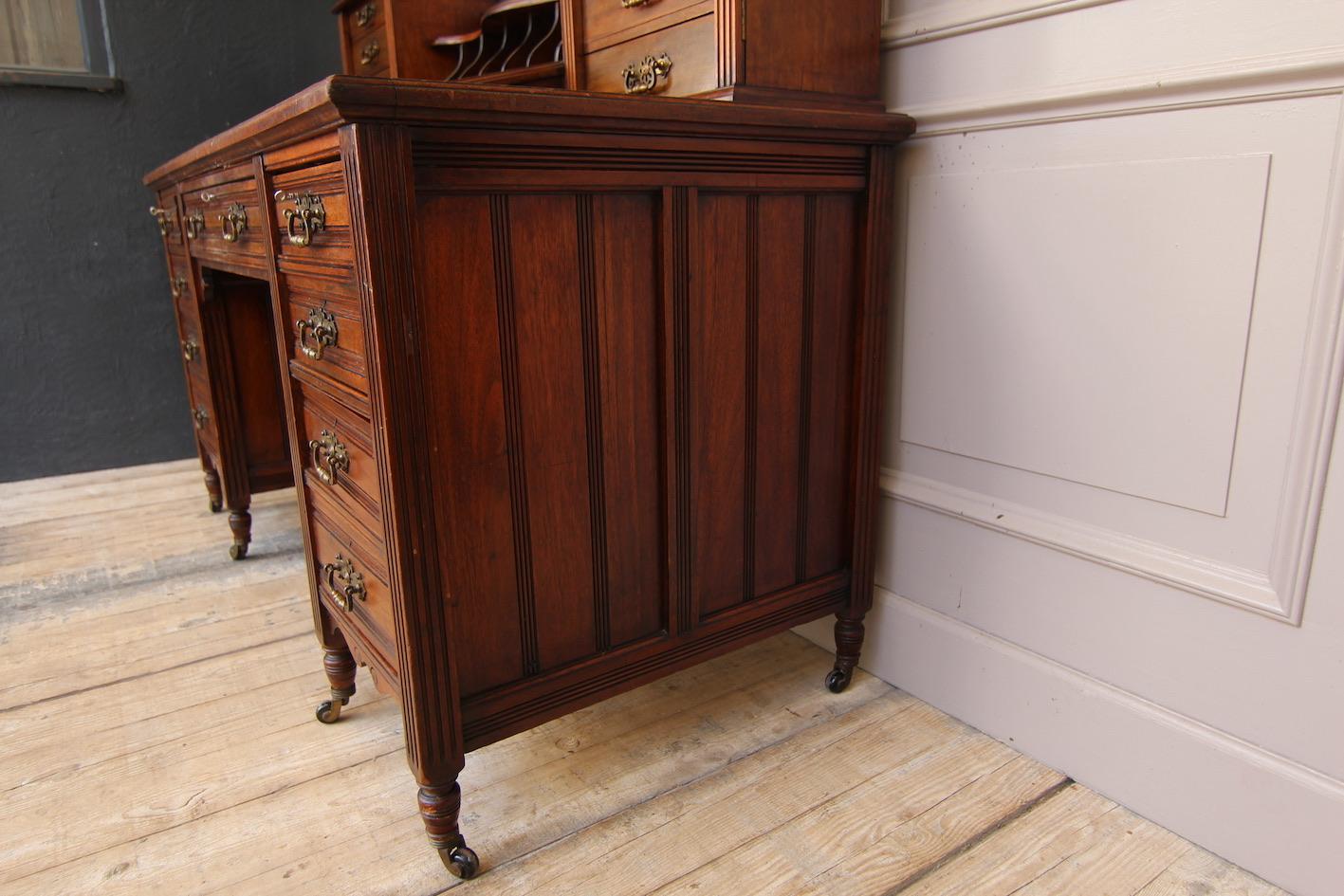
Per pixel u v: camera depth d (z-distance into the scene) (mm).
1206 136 907
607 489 1044
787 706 1325
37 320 2373
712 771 1173
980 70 1103
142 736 1276
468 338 895
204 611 1682
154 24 2361
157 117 2416
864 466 1274
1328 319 834
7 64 2248
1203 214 918
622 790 1140
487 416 928
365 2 1795
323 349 1007
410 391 841
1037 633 1159
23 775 1187
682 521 1104
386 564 926
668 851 1028
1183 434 971
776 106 1028
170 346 2562
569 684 1059
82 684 1419
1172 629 1009
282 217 1061
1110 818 1069
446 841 978
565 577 1034
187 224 1734
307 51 2586
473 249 877
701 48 1077
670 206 991
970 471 1222
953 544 1250
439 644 923
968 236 1155
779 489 1210
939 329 1222
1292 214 853
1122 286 1000
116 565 1900
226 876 1002
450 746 958
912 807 1095
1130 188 975
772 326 1140
